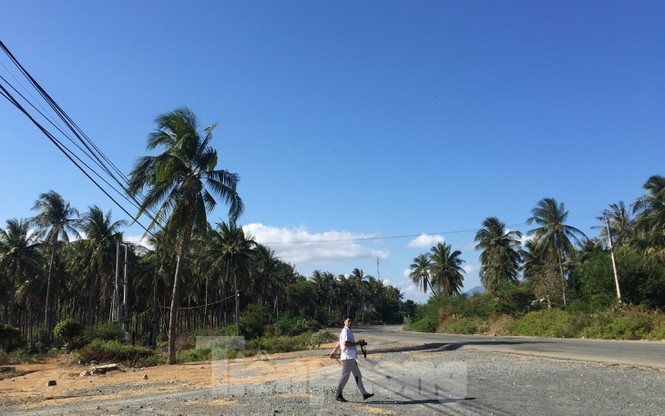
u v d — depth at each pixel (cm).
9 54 729
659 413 796
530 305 5016
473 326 4972
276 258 7469
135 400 1129
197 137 2433
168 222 2362
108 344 2667
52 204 4925
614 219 5644
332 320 10612
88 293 5828
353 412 862
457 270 7688
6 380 1961
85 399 1206
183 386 1386
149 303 6166
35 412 1012
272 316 6912
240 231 5575
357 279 13200
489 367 1509
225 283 6225
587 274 4328
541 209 5456
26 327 6831
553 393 1009
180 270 2439
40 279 5716
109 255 5088
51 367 2638
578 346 2280
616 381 1150
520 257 6750
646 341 2608
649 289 3772
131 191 2245
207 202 2456
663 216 3906
